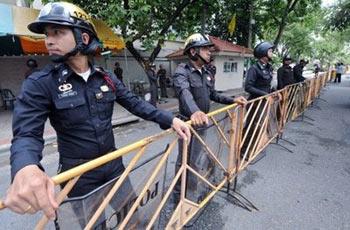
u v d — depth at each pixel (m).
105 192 1.53
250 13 17.69
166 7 10.00
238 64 19.03
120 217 1.70
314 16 19.25
